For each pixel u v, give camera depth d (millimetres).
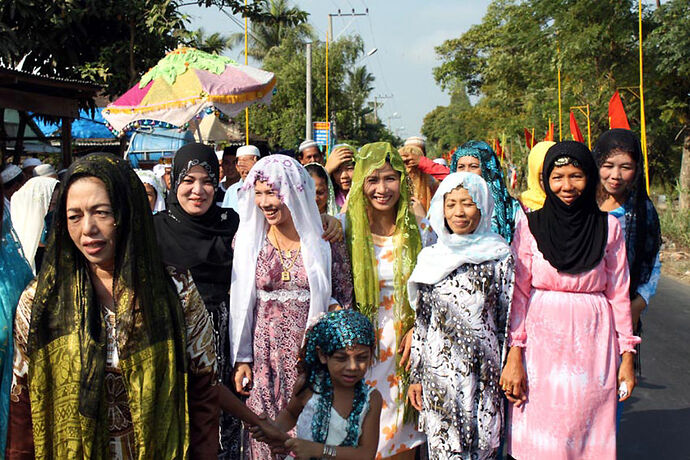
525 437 3178
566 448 3080
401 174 3426
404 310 3408
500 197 3926
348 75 39938
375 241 3479
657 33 16891
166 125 6828
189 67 6453
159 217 3277
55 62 10500
